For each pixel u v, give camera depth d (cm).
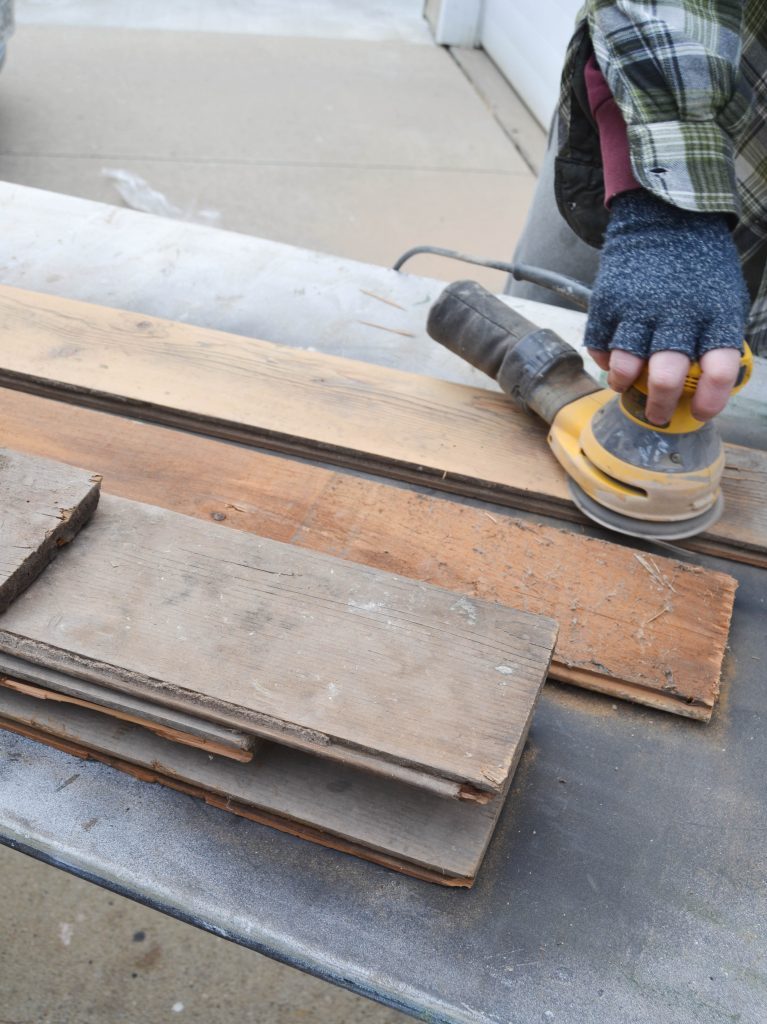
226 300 156
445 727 79
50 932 182
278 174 374
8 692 93
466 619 89
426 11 530
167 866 84
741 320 94
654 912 83
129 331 143
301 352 142
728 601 108
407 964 79
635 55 97
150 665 84
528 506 123
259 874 84
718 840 89
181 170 369
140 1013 172
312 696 81
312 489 118
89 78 429
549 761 95
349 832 84
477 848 83
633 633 104
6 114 393
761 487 125
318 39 496
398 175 382
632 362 97
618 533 120
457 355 138
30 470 98
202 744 85
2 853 195
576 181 122
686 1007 77
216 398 132
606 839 89
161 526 97
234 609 89
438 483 125
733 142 101
